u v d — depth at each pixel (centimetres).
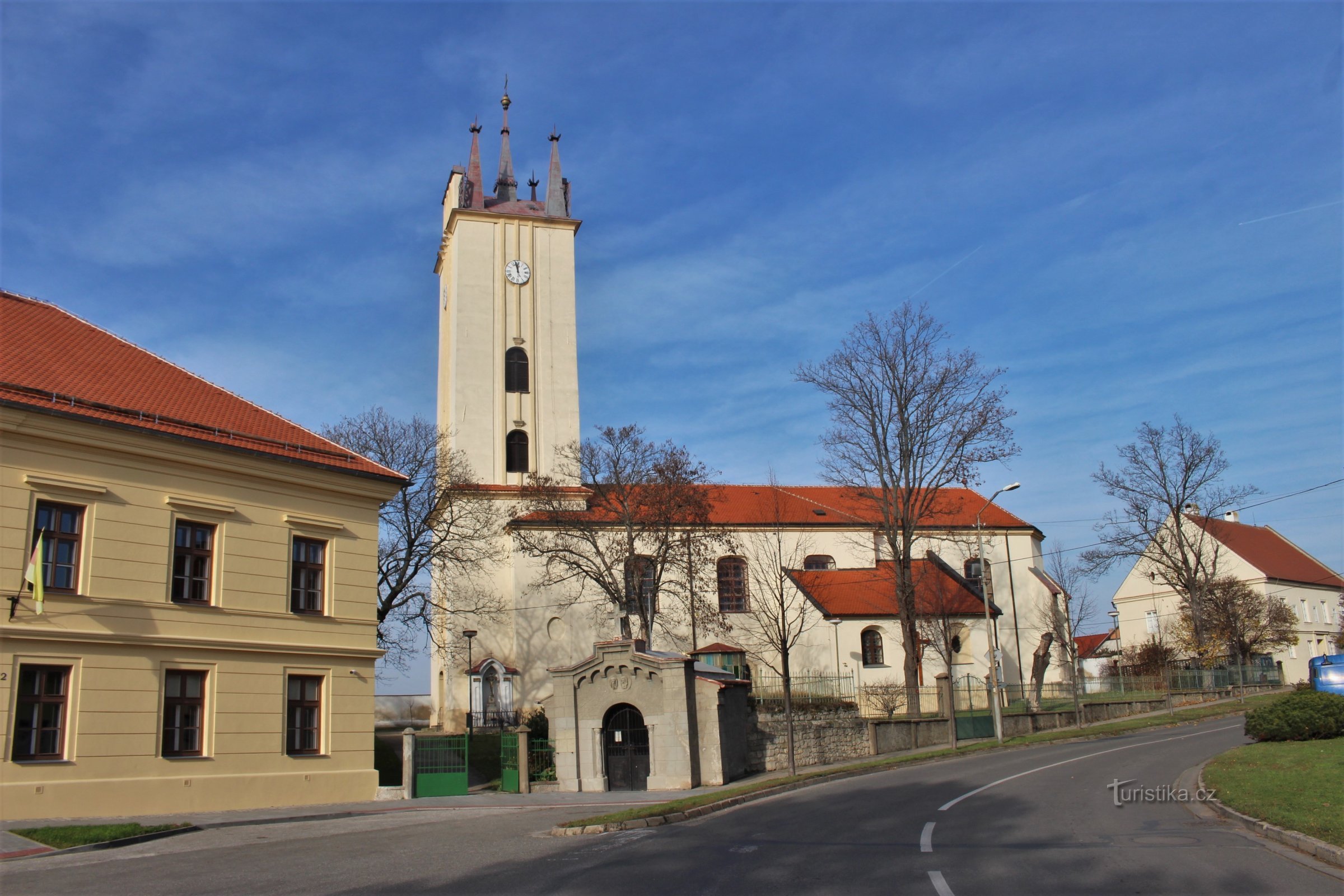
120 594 2373
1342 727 2648
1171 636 7781
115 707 2323
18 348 2527
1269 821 1545
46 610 2236
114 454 2417
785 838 1644
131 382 2694
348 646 2853
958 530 6234
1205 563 7831
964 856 1395
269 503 2731
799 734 3591
